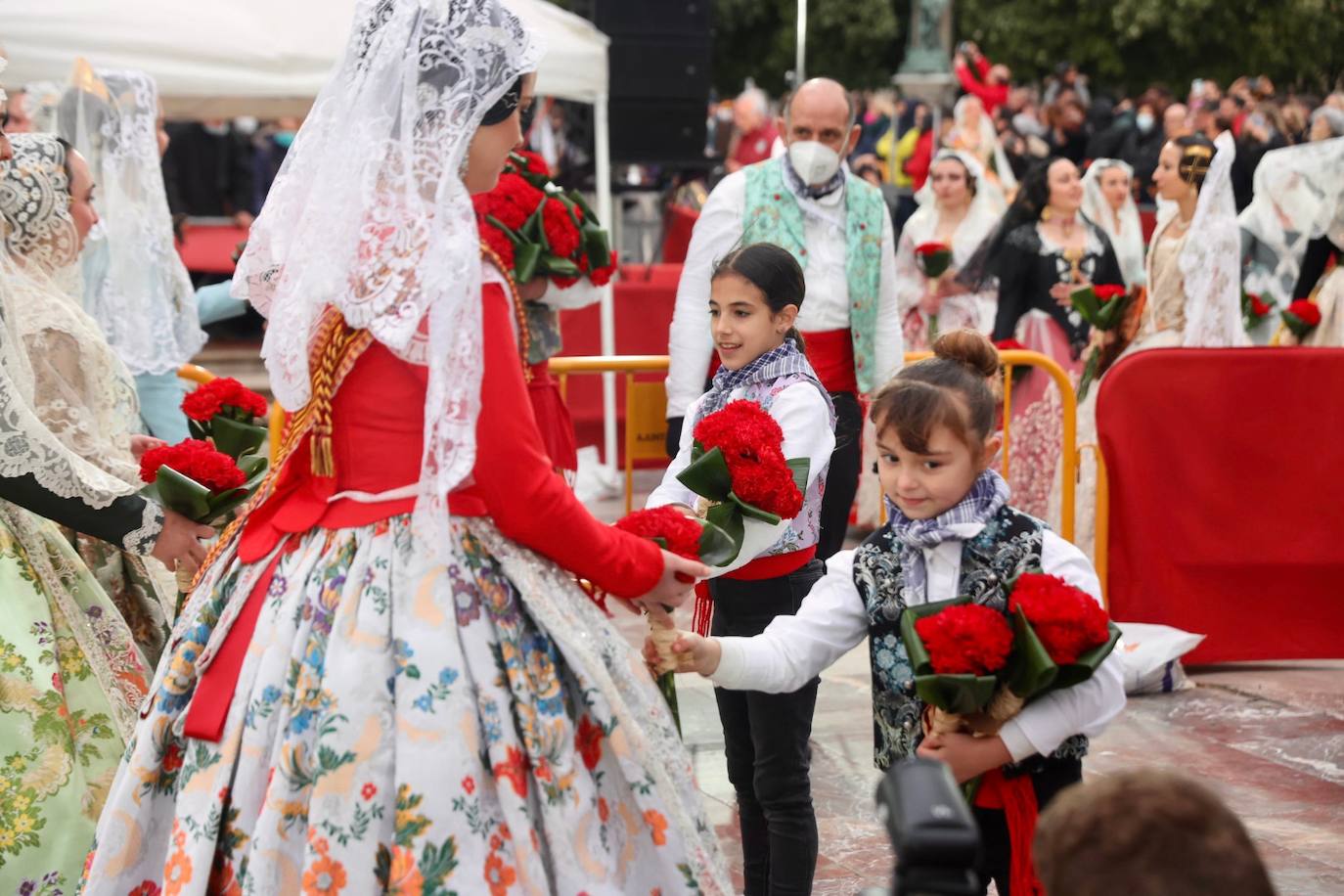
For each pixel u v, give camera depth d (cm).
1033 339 746
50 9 702
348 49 237
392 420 233
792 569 329
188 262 1309
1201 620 550
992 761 232
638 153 954
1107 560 555
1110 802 151
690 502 331
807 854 309
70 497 283
